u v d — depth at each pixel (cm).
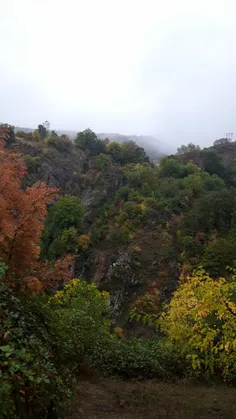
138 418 573
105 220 6116
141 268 4569
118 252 4962
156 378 962
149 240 5084
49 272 695
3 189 656
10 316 402
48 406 387
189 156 9800
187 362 1027
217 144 13175
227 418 613
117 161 9456
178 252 4706
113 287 4369
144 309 3672
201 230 4938
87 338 906
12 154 755
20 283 614
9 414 292
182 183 6825
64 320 833
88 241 5241
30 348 383
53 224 5641
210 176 7994
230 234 4584
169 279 4241
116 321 3766
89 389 727
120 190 6894
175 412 632
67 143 8894
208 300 646
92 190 7494
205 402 711
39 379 301
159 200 6181
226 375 945
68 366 596
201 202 5294
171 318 777
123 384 830
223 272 3662
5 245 616
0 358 308
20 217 646
